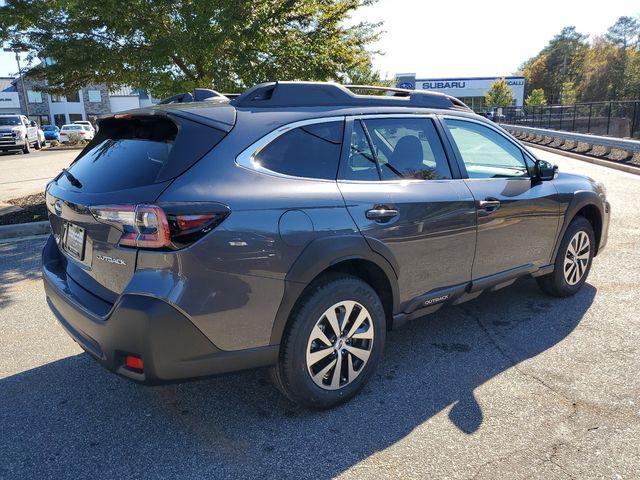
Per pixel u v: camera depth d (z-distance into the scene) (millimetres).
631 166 14516
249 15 8547
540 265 4383
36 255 6586
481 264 3811
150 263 2441
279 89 3119
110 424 2980
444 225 3453
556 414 2969
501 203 3844
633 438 2732
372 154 3271
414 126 3578
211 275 2504
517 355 3713
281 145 2908
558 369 3486
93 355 2732
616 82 88562
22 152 28969
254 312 2658
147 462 2641
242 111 2928
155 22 8344
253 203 2643
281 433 2857
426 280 3459
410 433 2828
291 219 2740
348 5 9711
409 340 4016
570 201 4461
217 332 2572
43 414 3092
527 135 27938
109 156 2994
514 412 3000
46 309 4770
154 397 3266
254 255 2609
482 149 3990
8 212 8859
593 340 3910
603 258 5969
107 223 2576
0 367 3678
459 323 4312
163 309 2414
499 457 2611
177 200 2459
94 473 2562
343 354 3061
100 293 2752
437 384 3342
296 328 2818
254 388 3355
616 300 4699
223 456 2674
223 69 8836
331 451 2693
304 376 2883
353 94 3393
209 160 2639
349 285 2990
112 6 7691
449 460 2596
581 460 2572
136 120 3072
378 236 3080
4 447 2779
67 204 2896
